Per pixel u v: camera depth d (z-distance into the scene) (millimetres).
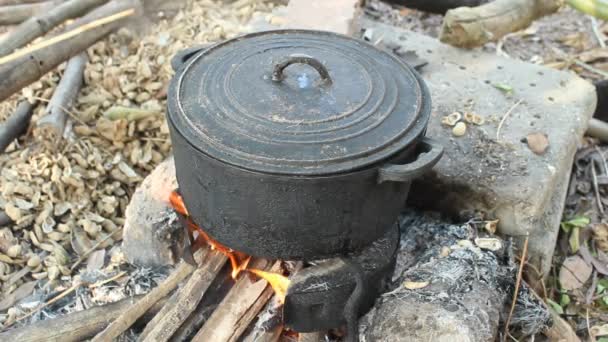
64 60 1376
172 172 1162
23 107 1365
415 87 923
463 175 1149
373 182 835
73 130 1321
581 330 1173
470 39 1403
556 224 1228
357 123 845
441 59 1403
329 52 968
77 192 1263
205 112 856
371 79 915
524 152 1178
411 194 1194
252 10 1621
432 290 983
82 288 1133
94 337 1004
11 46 1291
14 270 1198
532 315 1068
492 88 1313
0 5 1571
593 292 1224
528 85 1326
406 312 951
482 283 1002
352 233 888
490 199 1138
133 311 1020
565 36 1847
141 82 1413
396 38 1472
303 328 965
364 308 990
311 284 929
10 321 1106
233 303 999
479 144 1191
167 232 1089
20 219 1221
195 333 1034
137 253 1133
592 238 1316
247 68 919
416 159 871
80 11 1451
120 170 1307
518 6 1433
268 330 977
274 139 819
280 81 891
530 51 1784
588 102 1297
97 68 1434
